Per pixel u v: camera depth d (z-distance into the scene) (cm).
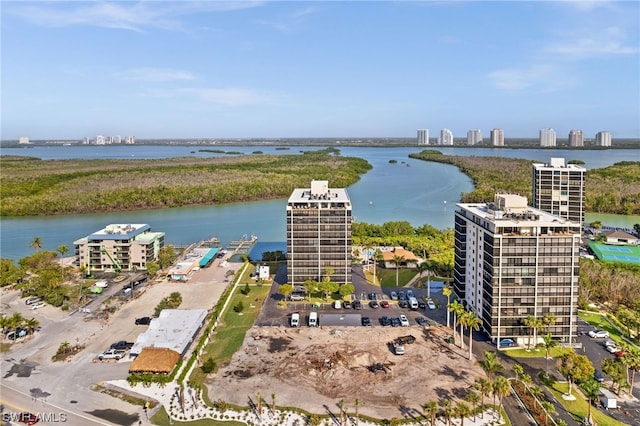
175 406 11050
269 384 11950
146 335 14112
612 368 11650
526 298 14000
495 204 15925
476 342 14325
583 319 16088
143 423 10381
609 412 10794
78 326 15738
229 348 13962
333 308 17162
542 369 12731
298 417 10569
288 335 14862
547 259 13825
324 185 19900
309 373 12469
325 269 18875
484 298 14725
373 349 13825
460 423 10294
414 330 15162
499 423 10350
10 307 17538
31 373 12588
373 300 17638
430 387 11769
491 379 12112
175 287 19862
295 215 18650
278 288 19438
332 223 18650
